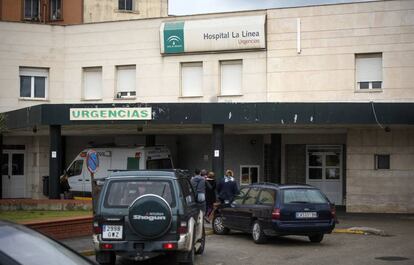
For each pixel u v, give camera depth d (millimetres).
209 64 27578
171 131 27969
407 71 25172
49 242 5711
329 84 25984
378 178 25203
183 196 11602
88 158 17844
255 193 17172
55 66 30047
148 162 26875
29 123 24984
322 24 26141
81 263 5559
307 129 26000
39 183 30469
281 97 26500
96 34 29594
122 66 29250
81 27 29859
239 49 27047
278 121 22609
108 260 11430
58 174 24781
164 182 11570
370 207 25234
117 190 11594
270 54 26703
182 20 28203
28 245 5355
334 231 19344
